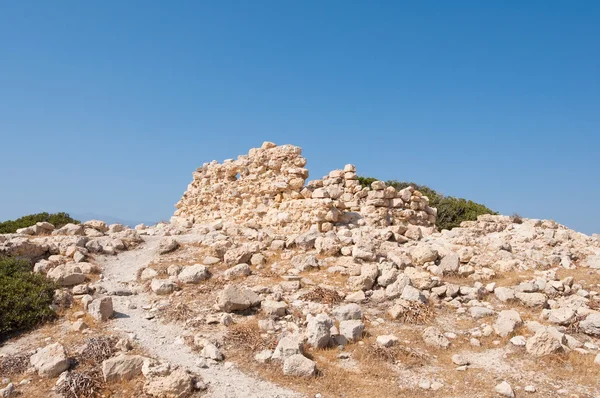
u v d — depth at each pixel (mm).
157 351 9820
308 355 9711
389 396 8398
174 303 12391
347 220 20094
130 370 8750
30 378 8852
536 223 21188
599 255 16156
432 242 18297
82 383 8422
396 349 10016
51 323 11258
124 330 10781
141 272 15086
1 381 8797
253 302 11836
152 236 20219
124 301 12781
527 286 13047
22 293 11641
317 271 14477
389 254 15273
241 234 19344
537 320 11578
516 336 10406
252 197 22828
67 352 9695
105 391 8352
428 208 22594
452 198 35750
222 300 11516
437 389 8656
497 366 9500
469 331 11062
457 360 9680
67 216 27719
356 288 13055
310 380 8781
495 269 15188
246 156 24141
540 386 8727
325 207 19391
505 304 12539
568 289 13250
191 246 17984
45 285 12391
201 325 10938
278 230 20266
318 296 12469
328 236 16812
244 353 9688
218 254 16234
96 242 17141
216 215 24828
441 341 10406
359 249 14883
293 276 13875
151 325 11234
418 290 12469
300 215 19984
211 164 26844
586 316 11359
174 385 8180
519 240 18641
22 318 10961
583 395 8391
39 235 19000
